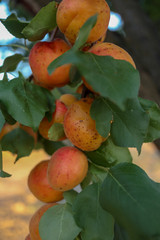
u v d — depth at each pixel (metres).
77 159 0.38
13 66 0.44
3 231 1.42
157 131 0.40
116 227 0.38
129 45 0.71
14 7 0.71
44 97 0.39
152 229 0.30
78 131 0.36
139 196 0.33
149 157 1.95
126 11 0.73
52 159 0.39
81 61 0.29
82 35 0.31
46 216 0.38
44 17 0.37
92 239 0.34
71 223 0.38
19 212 1.54
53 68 0.30
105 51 0.34
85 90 0.39
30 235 0.41
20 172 1.73
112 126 0.36
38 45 0.39
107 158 0.40
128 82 0.30
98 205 0.36
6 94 0.37
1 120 0.36
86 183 0.40
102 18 0.35
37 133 0.49
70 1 0.35
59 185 0.38
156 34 0.72
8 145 0.47
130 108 0.35
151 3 0.88
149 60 0.69
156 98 0.67
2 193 1.63
